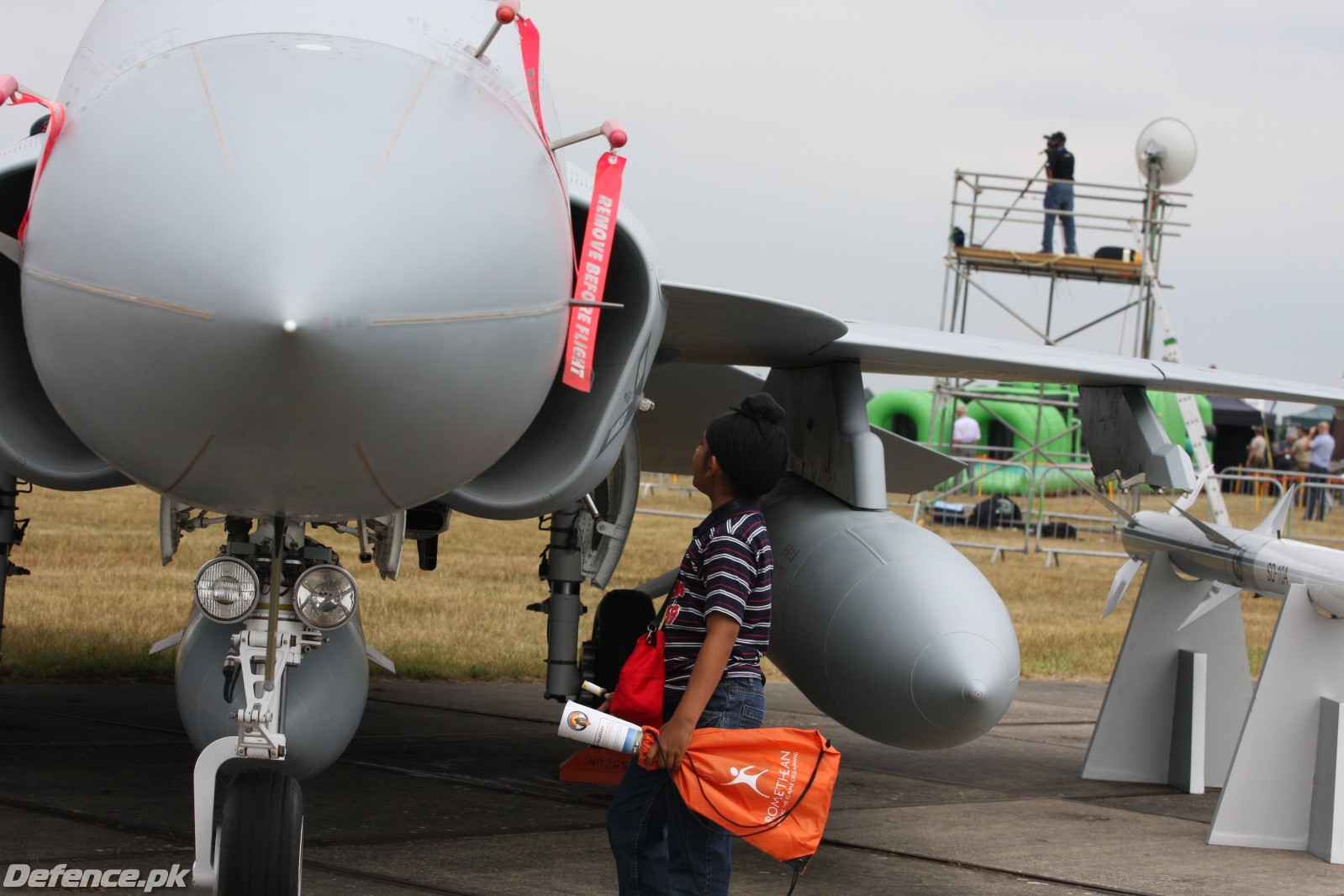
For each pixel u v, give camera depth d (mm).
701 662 3332
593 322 3742
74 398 3201
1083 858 5324
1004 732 8359
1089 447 7195
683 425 7844
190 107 3219
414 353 3045
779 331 5602
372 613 10812
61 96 3920
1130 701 7023
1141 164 17031
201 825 3578
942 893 4742
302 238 2924
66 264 3117
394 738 6914
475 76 3699
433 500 3893
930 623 5059
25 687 7613
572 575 6027
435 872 4520
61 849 4457
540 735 7230
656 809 3422
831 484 6211
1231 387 6691
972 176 18609
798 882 4793
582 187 4516
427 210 3133
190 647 4172
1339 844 5473
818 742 3340
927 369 6562
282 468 3148
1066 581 16016
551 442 4383
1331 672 5730
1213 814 6320
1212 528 6438
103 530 15539
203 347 2885
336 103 3246
